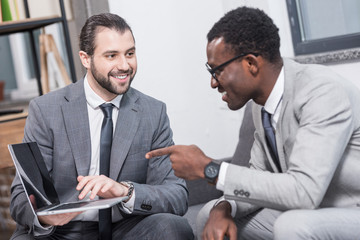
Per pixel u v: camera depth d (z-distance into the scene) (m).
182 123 3.87
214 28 1.64
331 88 1.56
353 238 1.50
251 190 1.51
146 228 1.93
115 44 1.93
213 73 1.63
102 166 1.99
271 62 1.63
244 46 1.59
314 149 1.50
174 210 2.02
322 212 1.51
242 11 1.62
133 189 1.92
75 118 2.03
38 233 1.90
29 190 1.79
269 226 1.76
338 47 2.74
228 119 3.70
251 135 2.38
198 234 1.83
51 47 3.73
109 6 3.64
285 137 1.64
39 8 3.78
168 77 3.85
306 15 2.95
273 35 1.62
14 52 6.88
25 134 2.07
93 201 1.80
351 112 1.56
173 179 2.09
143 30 3.77
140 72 3.77
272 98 1.66
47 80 3.77
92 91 2.05
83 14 3.60
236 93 1.64
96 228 2.02
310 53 2.90
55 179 2.02
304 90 1.59
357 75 2.48
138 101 2.12
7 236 3.74
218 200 1.79
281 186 1.49
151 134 2.08
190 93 3.87
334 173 1.62
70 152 2.01
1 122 3.39
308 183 1.47
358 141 1.62
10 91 6.88
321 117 1.53
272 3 2.99
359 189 1.62
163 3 3.79
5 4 3.53
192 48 3.81
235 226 1.67
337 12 2.79
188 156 1.60
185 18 3.79
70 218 1.84
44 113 2.04
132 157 2.04
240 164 2.38
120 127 2.04
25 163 1.83
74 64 3.84
